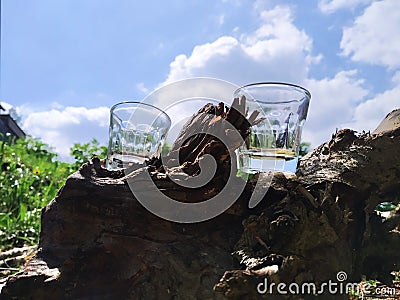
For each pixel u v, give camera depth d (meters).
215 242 0.30
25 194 0.97
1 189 0.98
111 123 0.37
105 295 0.30
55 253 0.32
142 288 0.30
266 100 0.33
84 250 0.31
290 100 0.33
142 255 0.30
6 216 0.82
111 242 0.31
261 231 0.28
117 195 0.30
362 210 0.33
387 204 0.43
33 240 0.77
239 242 0.29
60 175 1.18
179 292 0.29
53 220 0.33
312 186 0.31
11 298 0.30
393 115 0.37
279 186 0.31
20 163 1.22
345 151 0.34
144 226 0.30
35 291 0.30
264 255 0.28
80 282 0.30
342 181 0.32
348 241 0.31
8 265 0.57
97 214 0.31
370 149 0.34
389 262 0.35
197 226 0.30
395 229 0.36
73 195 0.31
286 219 0.28
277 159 0.32
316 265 0.28
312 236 0.28
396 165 0.33
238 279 0.26
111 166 0.36
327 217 0.29
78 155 1.22
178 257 0.30
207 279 0.29
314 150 0.38
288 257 0.27
